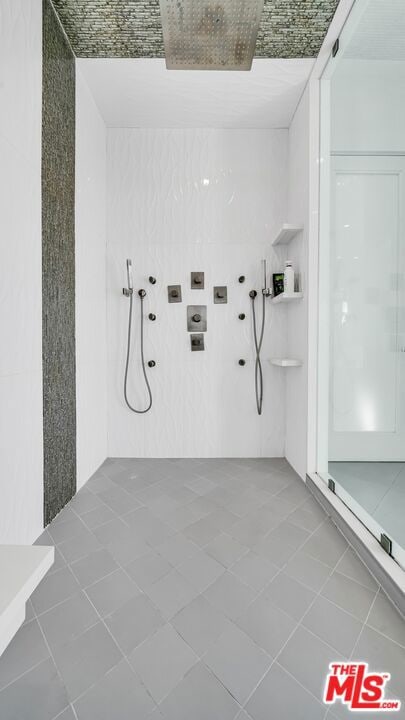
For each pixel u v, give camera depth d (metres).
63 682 0.69
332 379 1.98
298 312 1.80
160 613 0.87
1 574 0.51
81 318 1.64
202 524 1.30
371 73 1.79
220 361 2.05
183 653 0.76
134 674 0.71
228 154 2.01
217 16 1.12
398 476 1.78
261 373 2.01
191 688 0.68
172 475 1.79
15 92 1.04
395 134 1.87
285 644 0.78
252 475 1.79
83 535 1.23
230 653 0.76
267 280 2.03
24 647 0.77
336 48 1.42
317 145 1.61
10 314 1.03
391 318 1.96
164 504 1.47
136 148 2.00
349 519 1.24
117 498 1.52
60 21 1.35
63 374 1.43
